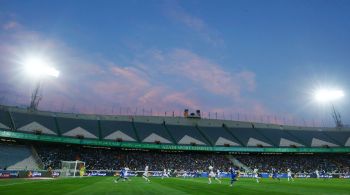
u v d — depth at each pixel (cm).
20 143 7512
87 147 8388
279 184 4044
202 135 9900
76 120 9044
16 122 7712
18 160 6881
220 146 9175
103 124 9262
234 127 10844
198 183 4050
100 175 6831
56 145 7988
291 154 9962
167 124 10306
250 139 9912
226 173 7762
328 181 5322
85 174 6656
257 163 9050
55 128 8144
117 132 8888
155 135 9238
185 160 8694
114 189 2581
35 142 7681
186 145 8875
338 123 11431
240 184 3984
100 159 7925
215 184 3862
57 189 2425
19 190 2238
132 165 7906
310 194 2452
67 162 6206
